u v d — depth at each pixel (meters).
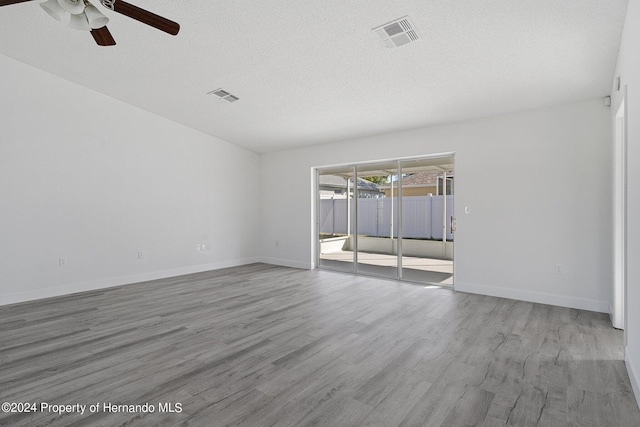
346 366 2.42
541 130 3.99
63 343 2.83
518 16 2.56
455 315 3.57
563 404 1.94
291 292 4.59
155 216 5.46
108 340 2.90
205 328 3.20
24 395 2.04
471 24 2.70
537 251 4.01
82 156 4.65
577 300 3.77
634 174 2.14
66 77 4.44
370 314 3.62
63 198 4.47
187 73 4.08
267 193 7.11
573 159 3.79
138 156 5.24
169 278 5.53
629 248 2.31
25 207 4.16
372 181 5.82
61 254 4.45
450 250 5.51
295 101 4.54
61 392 2.07
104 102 4.86
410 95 4.02
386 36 2.98
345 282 5.22
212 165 6.30
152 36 3.39
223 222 6.52
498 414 1.85
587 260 3.71
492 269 4.34
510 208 4.20
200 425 1.75
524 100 3.86
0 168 3.98
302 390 2.10
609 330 3.11
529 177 4.06
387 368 2.39
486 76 3.45
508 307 3.84
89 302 4.09
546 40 2.80
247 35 3.21
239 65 3.77
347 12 2.74
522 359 2.52
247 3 2.79
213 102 4.84
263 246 7.20
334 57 3.41
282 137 6.03
